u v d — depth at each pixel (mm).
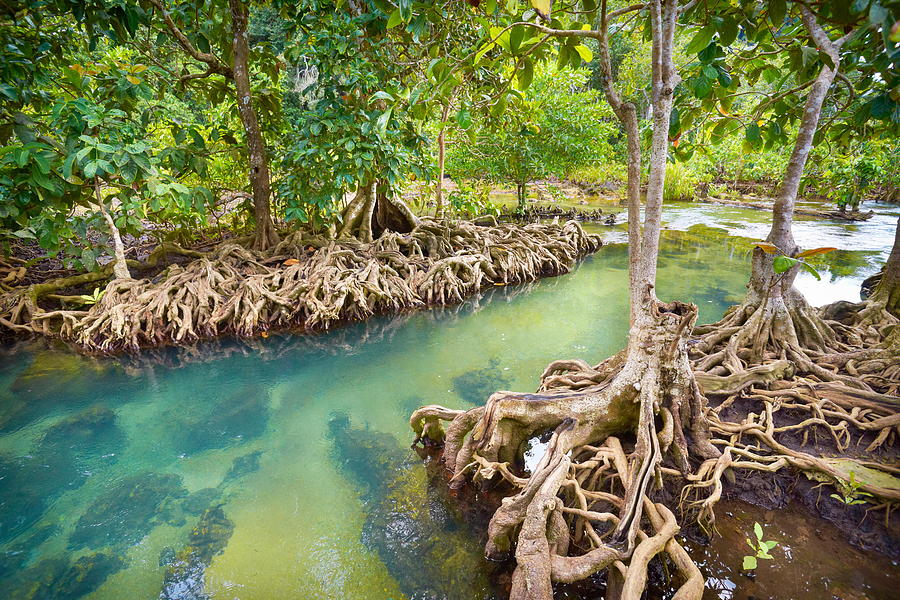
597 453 2854
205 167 7270
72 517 3059
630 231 3068
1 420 4234
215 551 2756
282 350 5820
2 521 3025
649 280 2920
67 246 6340
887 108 2627
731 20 2518
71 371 5246
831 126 4828
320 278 6711
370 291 6906
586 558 2143
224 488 3332
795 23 3398
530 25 2373
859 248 10320
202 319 6141
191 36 7414
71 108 5465
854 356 3932
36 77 5961
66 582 2562
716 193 21328
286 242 8031
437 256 8586
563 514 2760
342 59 6727
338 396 4645
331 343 6039
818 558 2473
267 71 8336
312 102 13438
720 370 3848
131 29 5039
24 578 2594
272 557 2707
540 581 2070
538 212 15805
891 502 2641
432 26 5344
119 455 3730
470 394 4578
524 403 3008
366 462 3588
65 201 6266
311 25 6762
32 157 5340
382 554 2705
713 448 2971
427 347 5855
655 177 2779
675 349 2848
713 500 2592
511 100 8445
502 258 8969
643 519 2578
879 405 3289
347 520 2992
